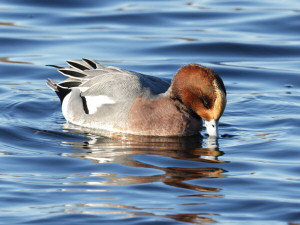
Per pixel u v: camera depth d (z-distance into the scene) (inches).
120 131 535.8
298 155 468.1
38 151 480.1
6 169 437.1
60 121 574.6
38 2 903.7
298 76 693.9
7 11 869.2
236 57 751.7
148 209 366.9
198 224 347.9
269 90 657.0
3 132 525.7
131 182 410.3
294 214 360.5
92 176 422.6
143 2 923.4
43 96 638.5
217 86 507.5
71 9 887.1
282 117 569.6
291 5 908.6
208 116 516.4
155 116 526.0
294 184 407.2
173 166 443.2
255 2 925.2
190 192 394.0
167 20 852.6
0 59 727.1
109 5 904.9
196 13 877.8
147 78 561.9
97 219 354.3
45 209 367.2
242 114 584.4
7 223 348.5
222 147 492.1
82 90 569.9
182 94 521.0
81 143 503.5
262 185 406.3
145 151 481.1
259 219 354.6
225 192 394.3
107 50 759.1
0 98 622.2
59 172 432.1
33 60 727.1
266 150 482.0
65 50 755.4
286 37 804.0
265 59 749.3
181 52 761.0
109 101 543.5
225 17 864.3
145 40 789.2
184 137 524.7
